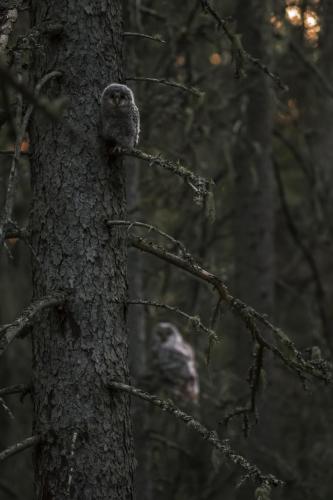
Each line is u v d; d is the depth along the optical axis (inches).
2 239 195.0
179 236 555.2
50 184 256.8
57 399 245.3
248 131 565.6
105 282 253.0
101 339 249.3
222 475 558.6
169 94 480.7
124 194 266.5
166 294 550.6
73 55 261.7
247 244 569.6
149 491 474.9
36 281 255.8
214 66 550.0
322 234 668.7
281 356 259.3
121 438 248.2
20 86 152.1
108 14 268.2
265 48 545.6
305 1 516.4
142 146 482.0
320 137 684.7
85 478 241.0
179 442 563.5
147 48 526.9
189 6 525.0
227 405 492.4
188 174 242.7
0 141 314.5
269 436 550.9
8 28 232.5
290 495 563.2
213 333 250.4
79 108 259.3
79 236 253.1
